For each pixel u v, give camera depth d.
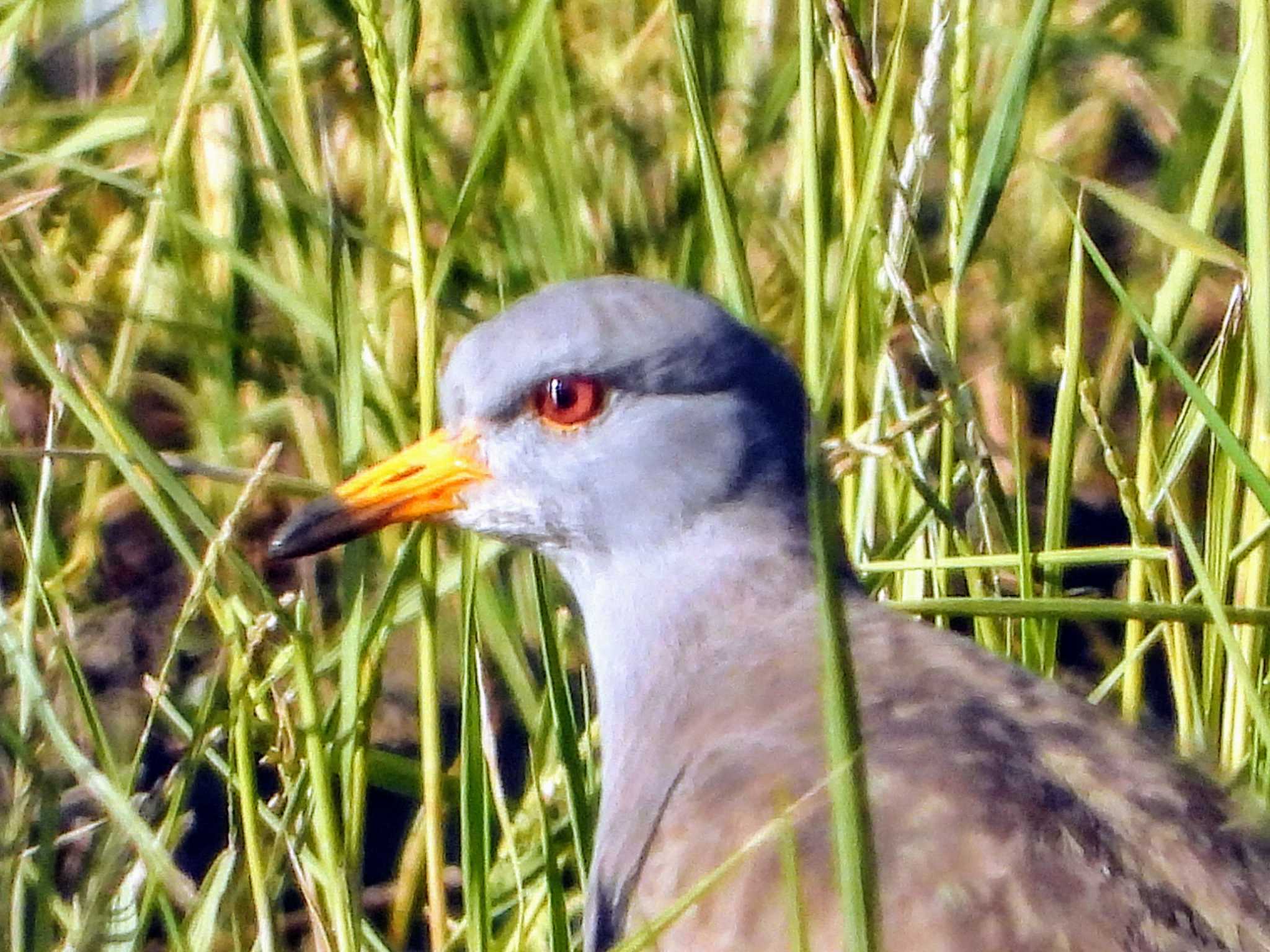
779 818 7.71
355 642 10.08
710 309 10.04
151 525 13.30
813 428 6.95
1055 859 8.12
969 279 14.65
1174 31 15.12
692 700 9.71
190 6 12.84
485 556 11.29
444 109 13.38
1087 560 10.23
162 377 13.27
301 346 12.84
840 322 10.01
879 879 7.89
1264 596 10.62
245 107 12.55
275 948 9.48
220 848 12.52
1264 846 8.46
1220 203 14.33
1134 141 15.89
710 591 10.00
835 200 12.40
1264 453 10.35
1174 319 10.77
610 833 9.62
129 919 9.58
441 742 12.57
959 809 8.27
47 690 10.09
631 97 13.16
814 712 9.16
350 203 13.33
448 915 11.67
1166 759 8.84
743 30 13.33
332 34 13.16
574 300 10.13
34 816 10.22
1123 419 14.45
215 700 10.46
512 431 10.19
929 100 9.83
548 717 10.76
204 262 13.34
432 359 10.26
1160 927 7.93
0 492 13.22
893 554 10.75
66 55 13.90
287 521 10.68
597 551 10.19
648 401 9.99
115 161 13.76
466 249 12.57
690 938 8.43
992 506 10.59
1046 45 13.61
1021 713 8.91
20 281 10.73
